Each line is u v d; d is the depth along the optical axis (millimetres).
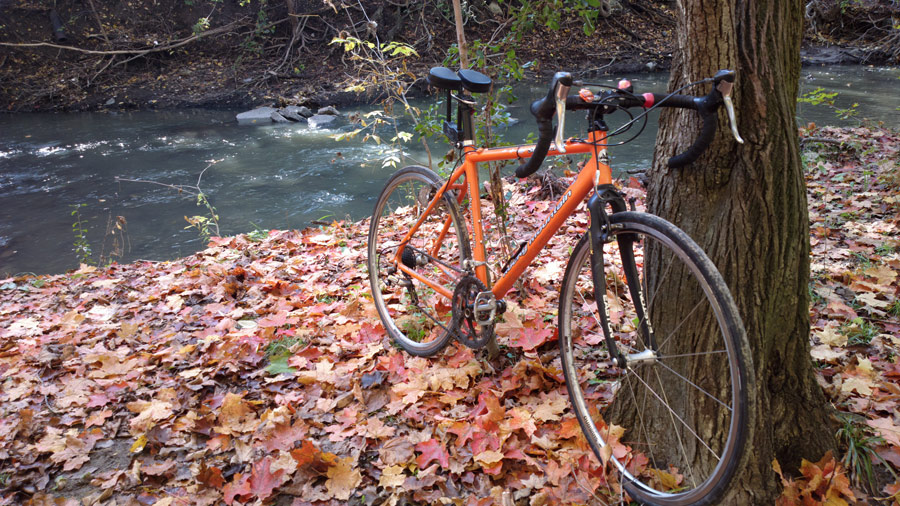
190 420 2334
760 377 1879
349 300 3371
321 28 15875
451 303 2670
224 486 1998
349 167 8758
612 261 3193
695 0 1819
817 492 1825
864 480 1880
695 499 1667
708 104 1624
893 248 3594
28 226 6996
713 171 1897
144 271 4480
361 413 2357
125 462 2180
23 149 10008
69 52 14523
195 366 2773
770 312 1891
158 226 6930
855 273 3254
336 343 2863
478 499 1899
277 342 2928
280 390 2539
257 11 15938
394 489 1958
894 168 5098
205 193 7891
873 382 2271
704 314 1908
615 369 2482
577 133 8109
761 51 1804
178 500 1957
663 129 2021
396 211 5410
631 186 5590
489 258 3135
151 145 10180
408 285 2875
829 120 9055
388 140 9953
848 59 15906
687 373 1953
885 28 16922
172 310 3467
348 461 2045
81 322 3391
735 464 1540
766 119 1830
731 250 1886
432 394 2430
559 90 1563
